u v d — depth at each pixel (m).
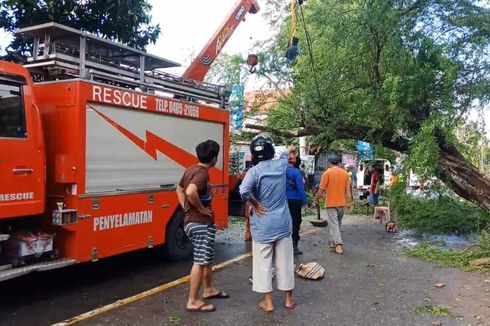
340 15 9.57
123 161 6.30
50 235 5.56
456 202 10.88
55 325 4.70
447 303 5.57
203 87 8.19
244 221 12.41
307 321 4.92
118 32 10.39
